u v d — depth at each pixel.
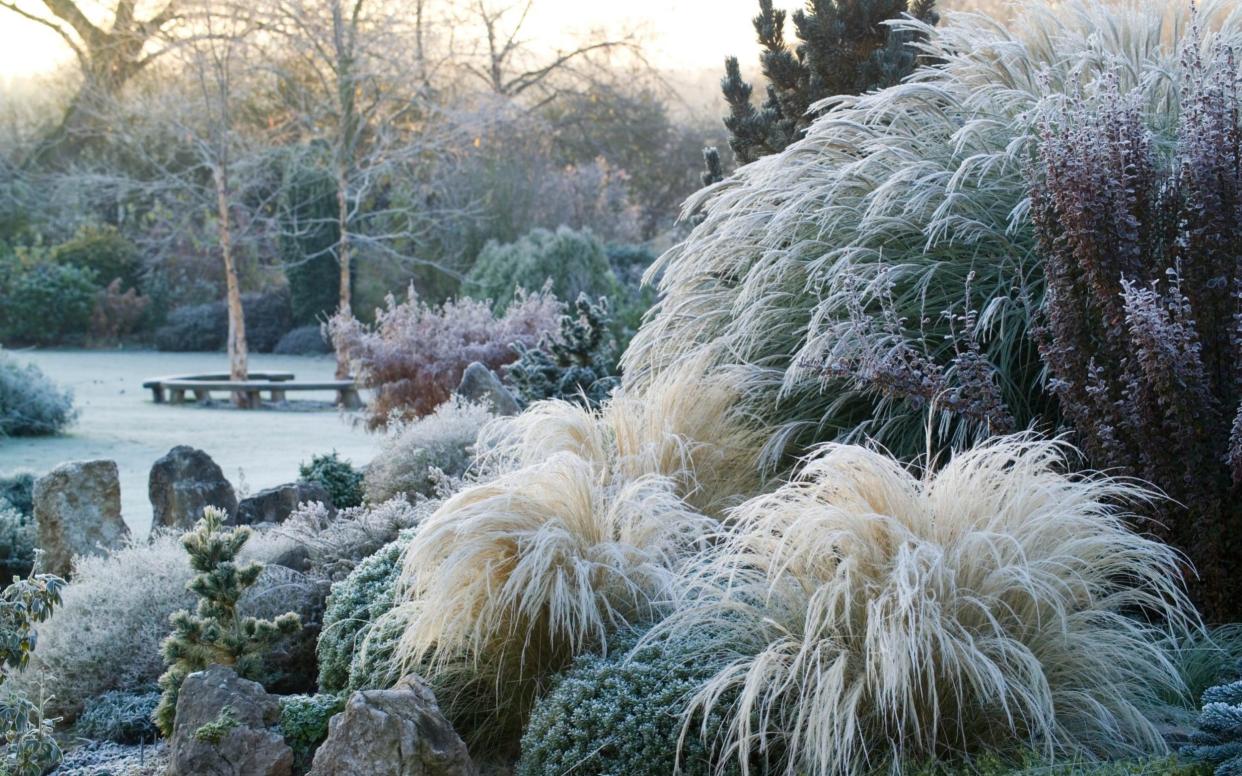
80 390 22.81
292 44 24.88
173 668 4.42
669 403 5.20
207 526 4.58
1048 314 4.44
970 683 3.23
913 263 5.23
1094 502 3.65
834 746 3.15
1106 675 3.32
